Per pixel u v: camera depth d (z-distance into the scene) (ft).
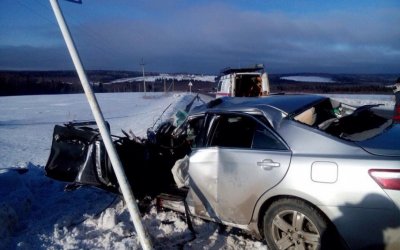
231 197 11.49
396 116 15.25
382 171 8.84
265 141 11.10
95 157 14.08
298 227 10.12
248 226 11.52
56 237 13.07
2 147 44.91
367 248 9.16
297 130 10.62
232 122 12.53
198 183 12.39
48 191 18.40
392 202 8.69
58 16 10.66
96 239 12.80
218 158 11.76
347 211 9.21
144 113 83.46
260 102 12.67
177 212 14.80
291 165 10.12
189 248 11.94
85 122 16.34
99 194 17.29
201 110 14.20
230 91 50.16
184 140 16.34
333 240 9.70
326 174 9.52
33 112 111.45
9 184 17.21
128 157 15.37
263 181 10.64
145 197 15.26
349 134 10.44
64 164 14.83
